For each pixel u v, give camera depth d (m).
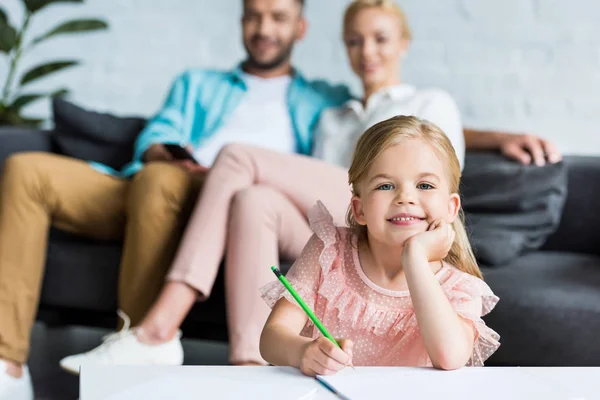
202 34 3.38
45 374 2.57
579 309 2.00
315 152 2.70
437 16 3.09
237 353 2.06
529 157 2.45
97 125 2.88
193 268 2.14
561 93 2.99
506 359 2.07
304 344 1.16
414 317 1.33
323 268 1.36
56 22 3.53
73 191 2.47
